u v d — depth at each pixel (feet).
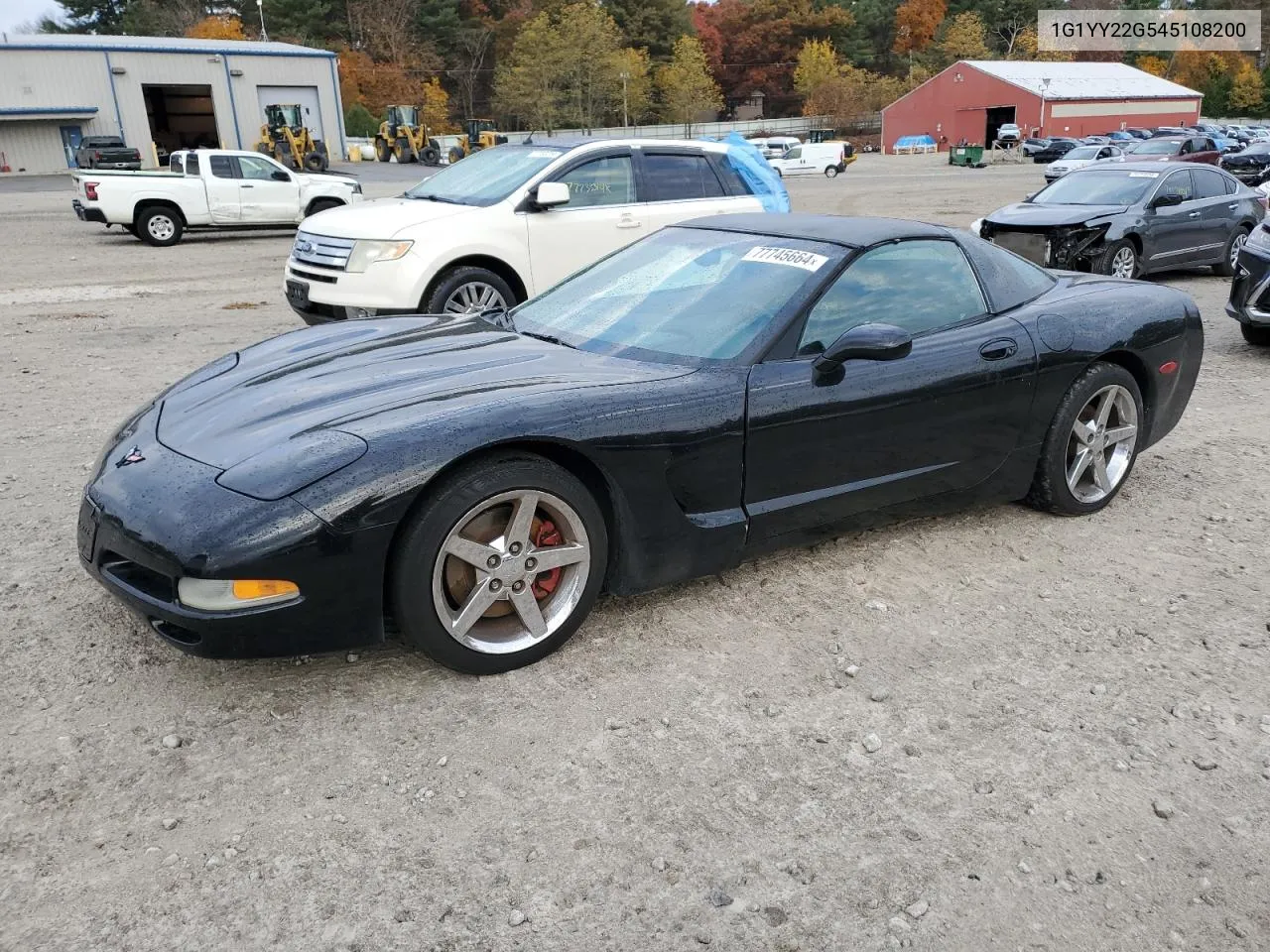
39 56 143.13
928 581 12.74
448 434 9.39
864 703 9.98
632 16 331.57
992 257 13.98
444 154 157.17
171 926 7.04
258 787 8.53
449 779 8.67
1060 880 7.68
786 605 12.00
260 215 60.29
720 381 11.05
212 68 154.10
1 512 14.75
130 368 24.88
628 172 26.32
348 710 9.64
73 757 8.89
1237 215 40.91
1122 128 226.38
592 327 12.65
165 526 8.92
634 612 11.73
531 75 285.02
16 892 7.32
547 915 7.21
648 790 8.59
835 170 144.05
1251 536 14.43
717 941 7.02
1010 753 9.23
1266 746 9.41
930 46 366.22
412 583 9.38
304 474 9.02
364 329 13.39
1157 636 11.45
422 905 7.27
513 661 10.23
